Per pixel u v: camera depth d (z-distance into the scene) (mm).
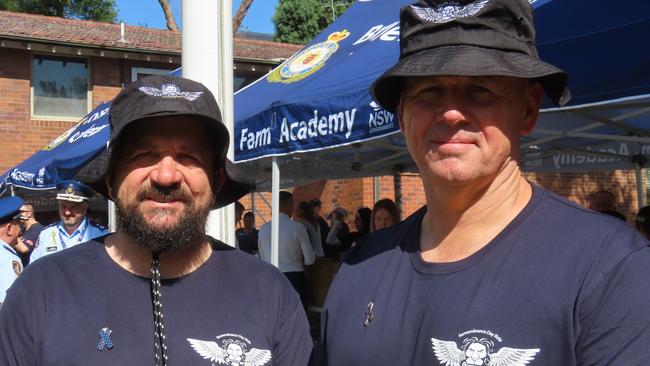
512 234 1455
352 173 7906
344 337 1614
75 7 27797
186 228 1760
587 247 1344
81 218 5895
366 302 1616
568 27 2746
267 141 4488
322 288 6254
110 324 1686
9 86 12477
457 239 1538
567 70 2680
